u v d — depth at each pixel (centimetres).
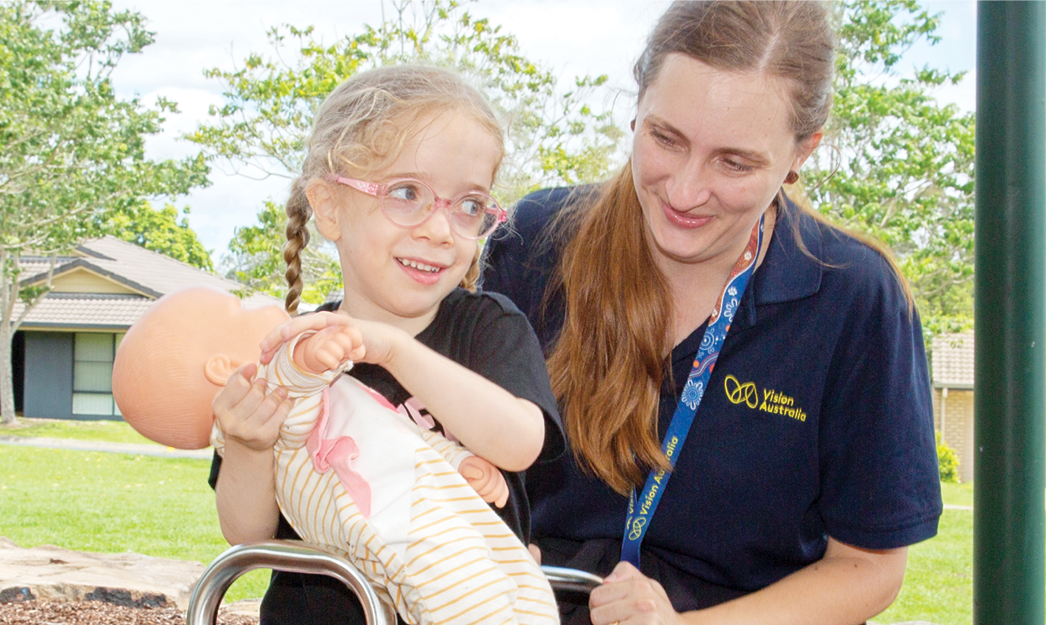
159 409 144
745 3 162
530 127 884
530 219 225
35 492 1051
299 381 135
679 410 197
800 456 198
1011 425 201
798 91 163
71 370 2392
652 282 196
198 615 145
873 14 1127
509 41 920
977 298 206
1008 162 198
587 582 180
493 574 136
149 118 1986
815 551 212
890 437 194
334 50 1058
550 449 166
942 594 665
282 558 141
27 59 1772
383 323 154
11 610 454
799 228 202
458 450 154
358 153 155
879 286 196
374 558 137
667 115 166
